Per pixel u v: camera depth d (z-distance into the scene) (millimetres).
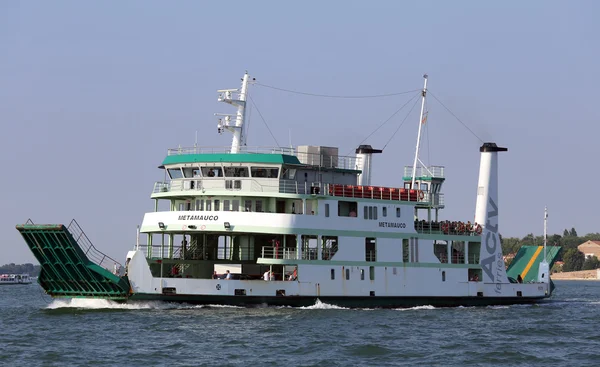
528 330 111438
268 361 84812
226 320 109250
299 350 90688
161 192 125375
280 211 124875
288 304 122000
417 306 135250
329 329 104938
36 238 112875
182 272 126312
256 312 116562
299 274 121250
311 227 122000
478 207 145500
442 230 139375
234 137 129625
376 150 149125
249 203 123188
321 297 123438
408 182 147625
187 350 90000
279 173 122688
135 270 116562
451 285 138625
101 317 112062
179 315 112875
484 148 145875
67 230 111188
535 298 151000
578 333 110188
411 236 133875
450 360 87750
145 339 96125
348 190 127188
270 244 128375
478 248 143875
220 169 123625
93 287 118688
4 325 107750
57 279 120250
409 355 89812
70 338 97000
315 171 130125
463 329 110812
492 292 144125
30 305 150125
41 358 85688
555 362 87562
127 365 82500
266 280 119625
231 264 127312
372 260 129500
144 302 118000
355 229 127125
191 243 129125
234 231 118188
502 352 91812
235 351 89812
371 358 87750
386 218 131125
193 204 126062
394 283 131250
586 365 85875
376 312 124750
